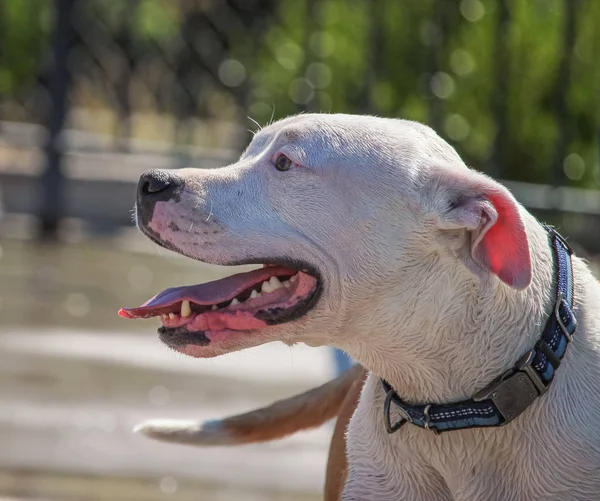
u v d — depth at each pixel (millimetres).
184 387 8664
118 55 14953
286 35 14320
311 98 14000
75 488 6773
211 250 4797
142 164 14422
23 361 8961
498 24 13172
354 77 13977
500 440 4703
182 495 6754
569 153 13617
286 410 6062
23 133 15047
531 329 4703
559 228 13023
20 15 15078
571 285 4855
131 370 8977
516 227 4508
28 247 13000
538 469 4684
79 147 14289
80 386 8500
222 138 15203
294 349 9977
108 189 13750
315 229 4766
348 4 14125
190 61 14859
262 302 4816
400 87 13766
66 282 11484
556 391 4688
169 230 4832
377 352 4824
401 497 4926
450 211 4648
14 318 10055
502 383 4645
